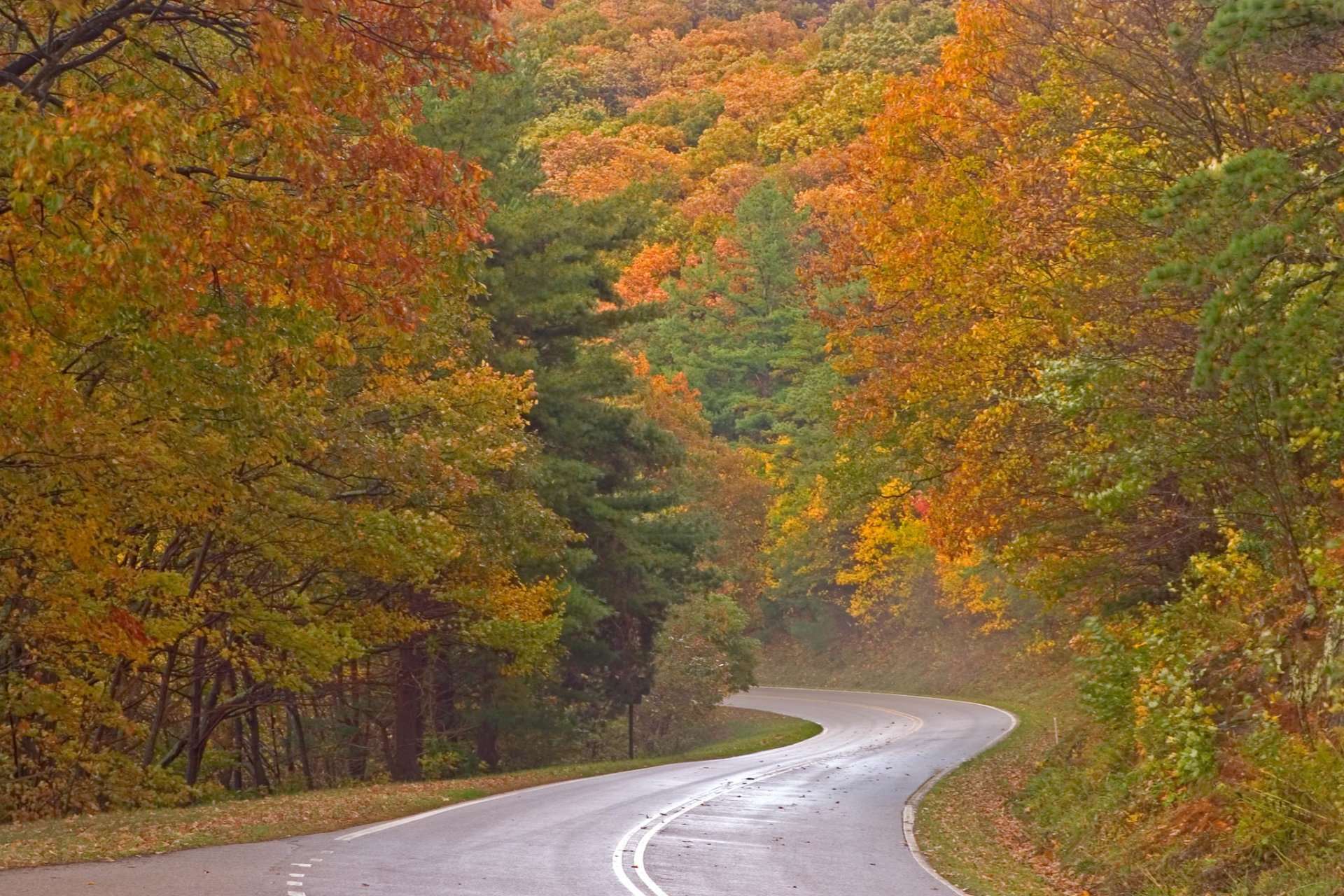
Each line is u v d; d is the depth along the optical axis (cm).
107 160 1675
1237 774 2147
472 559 4178
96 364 2738
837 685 12331
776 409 13625
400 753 5044
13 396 2280
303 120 1958
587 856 2233
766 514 12688
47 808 3634
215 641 3597
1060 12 3288
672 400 12225
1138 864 2122
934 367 3647
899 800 3584
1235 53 1861
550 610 4850
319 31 1981
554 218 5612
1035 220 3116
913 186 3653
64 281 1917
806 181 16350
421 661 5166
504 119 5553
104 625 2958
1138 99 2961
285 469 3372
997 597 9612
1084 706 3275
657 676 8294
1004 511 3722
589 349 5922
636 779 4409
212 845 2267
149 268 1827
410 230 2131
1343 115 2117
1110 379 2552
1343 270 1725
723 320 15062
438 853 2214
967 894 2014
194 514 3008
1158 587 3772
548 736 6419
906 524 8481
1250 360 1700
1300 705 2219
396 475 3572
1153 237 2811
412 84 2241
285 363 2759
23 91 1955
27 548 2928
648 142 19688
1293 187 1691
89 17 2020
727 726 9331
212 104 2119
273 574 4212
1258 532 2711
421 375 3991
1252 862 1878
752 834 2677
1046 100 3238
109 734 4584
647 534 6372
